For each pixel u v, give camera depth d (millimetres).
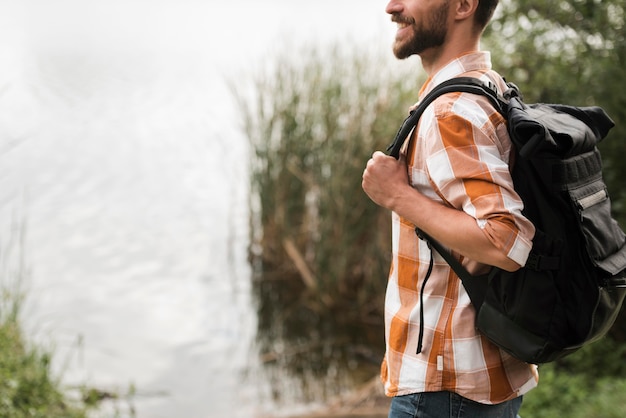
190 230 8117
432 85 1606
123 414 4645
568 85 4238
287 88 6871
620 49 4094
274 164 6883
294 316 6426
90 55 18125
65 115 12531
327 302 6430
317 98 6723
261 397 5090
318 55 6918
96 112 12805
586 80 4191
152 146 11023
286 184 6867
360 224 6375
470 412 1563
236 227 8242
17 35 20812
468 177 1429
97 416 4398
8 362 3949
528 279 1443
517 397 1670
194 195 9234
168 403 4922
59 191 9125
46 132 11492
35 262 7121
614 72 4086
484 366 1541
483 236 1401
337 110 6590
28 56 17547
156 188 9398
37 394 3908
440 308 1559
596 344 4156
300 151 6797
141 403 4879
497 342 1493
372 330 6176
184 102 13648
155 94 14234
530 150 1389
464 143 1443
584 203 1445
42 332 5738
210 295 6727
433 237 1509
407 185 1538
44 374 4051
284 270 7004
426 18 1570
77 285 6719
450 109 1467
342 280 6426
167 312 6332
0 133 11219
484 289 1499
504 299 1459
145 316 6246
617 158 4230
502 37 4430
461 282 1536
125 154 10664
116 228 8141
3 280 5023
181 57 17953
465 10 1552
